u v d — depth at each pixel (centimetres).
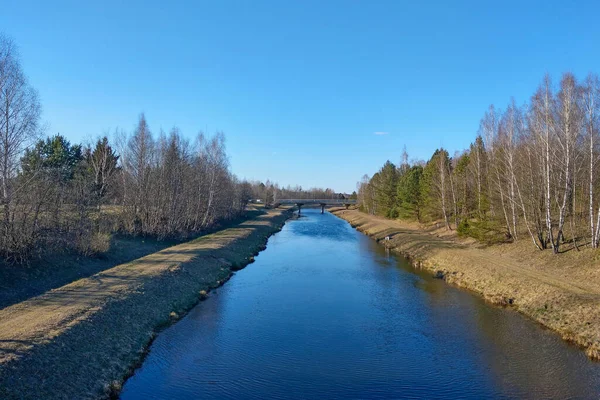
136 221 4481
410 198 6744
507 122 3638
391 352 1702
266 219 8712
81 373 1312
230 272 3366
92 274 2678
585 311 1894
